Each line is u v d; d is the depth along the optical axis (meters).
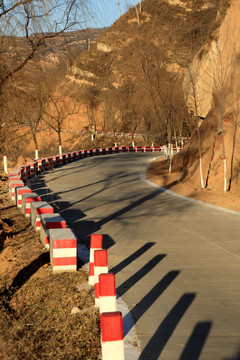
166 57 72.19
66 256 13.61
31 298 12.03
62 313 10.60
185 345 8.27
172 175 40.88
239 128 31.97
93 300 10.98
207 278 12.53
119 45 151.62
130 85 139.75
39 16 15.48
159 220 21.83
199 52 44.91
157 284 12.03
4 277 13.92
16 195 27.22
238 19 34.47
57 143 137.25
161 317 9.67
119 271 13.36
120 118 141.00
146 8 160.75
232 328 9.02
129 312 9.95
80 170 50.00
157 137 121.38
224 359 7.70
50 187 35.78
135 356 7.82
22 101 16.55
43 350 9.02
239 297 10.93
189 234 18.56
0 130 17.06
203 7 162.00
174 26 148.00
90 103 144.62
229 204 26.03
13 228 20.50
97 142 132.25
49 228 16.50
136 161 61.41
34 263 14.80
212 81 40.97
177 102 67.19
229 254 15.24
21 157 49.34
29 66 16.19
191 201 27.70
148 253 15.47
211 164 33.28
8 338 9.70
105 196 30.36
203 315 9.77
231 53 34.34
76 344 8.88
